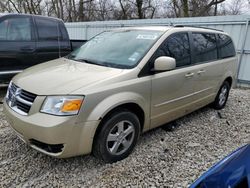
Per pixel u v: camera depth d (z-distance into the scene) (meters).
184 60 3.88
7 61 5.27
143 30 3.85
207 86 4.53
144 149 3.43
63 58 3.89
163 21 9.30
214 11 20.80
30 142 2.76
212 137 3.94
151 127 3.51
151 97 3.29
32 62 5.64
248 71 7.87
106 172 2.88
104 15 22.78
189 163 3.14
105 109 2.72
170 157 3.26
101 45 3.84
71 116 2.54
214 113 5.07
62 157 2.65
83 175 2.82
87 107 2.62
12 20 5.31
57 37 6.05
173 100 3.69
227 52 5.21
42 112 2.59
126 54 3.40
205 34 4.52
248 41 7.72
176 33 3.80
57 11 24.55
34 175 2.79
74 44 6.43
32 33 5.61
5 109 3.05
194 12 19.64
